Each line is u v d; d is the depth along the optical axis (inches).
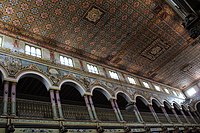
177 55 935.0
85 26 634.8
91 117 538.3
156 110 1054.4
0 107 401.7
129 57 842.2
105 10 598.5
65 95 688.4
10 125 357.7
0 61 463.5
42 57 580.7
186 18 314.3
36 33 593.6
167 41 821.2
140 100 935.0
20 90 580.4
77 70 652.7
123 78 851.4
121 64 869.8
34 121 407.5
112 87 733.3
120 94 770.2
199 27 302.2
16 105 431.5
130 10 626.2
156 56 895.7
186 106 1142.3
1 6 496.4
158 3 628.7
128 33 715.4
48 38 623.5
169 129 802.8
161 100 962.1
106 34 691.4
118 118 617.9
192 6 297.4
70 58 680.4
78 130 471.5
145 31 731.4
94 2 563.8
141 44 791.7
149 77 1050.7
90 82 655.8
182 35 815.1
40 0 514.9
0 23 528.7
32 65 526.9
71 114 516.4
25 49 557.9
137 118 700.7
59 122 448.8
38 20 563.5
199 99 1195.9
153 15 673.0
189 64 1048.2
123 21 659.4
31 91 603.2
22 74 478.0
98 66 773.3
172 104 1029.8
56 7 546.9
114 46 755.4
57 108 484.1
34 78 557.3
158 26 727.7
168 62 970.7
